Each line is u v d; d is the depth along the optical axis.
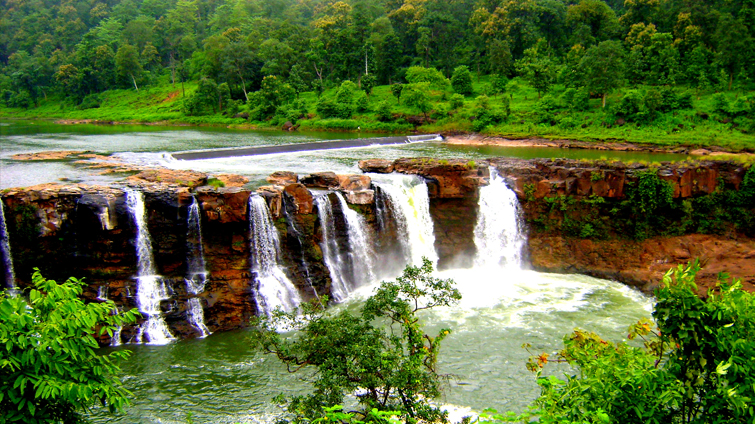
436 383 19.08
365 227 35.94
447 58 122.62
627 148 74.62
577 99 89.94
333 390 14.64
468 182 38.16
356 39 119.94
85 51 143.50
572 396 11.34
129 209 29.28
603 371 11.44
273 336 17.23
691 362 11.16
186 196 29.95
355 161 56.47
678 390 10.64
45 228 28.34
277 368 24.47
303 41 128.88
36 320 11.05
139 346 26.94
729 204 37.50
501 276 36.53
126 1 189.50
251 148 61.62
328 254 34.31
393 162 41.88
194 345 27.09
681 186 36.84
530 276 36.53
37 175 41.56
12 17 187.25
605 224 37.84
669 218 37.56
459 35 128.12
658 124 81.56
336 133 94.88
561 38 124.88
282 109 105.44
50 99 146.25
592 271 36.66
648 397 10.92
